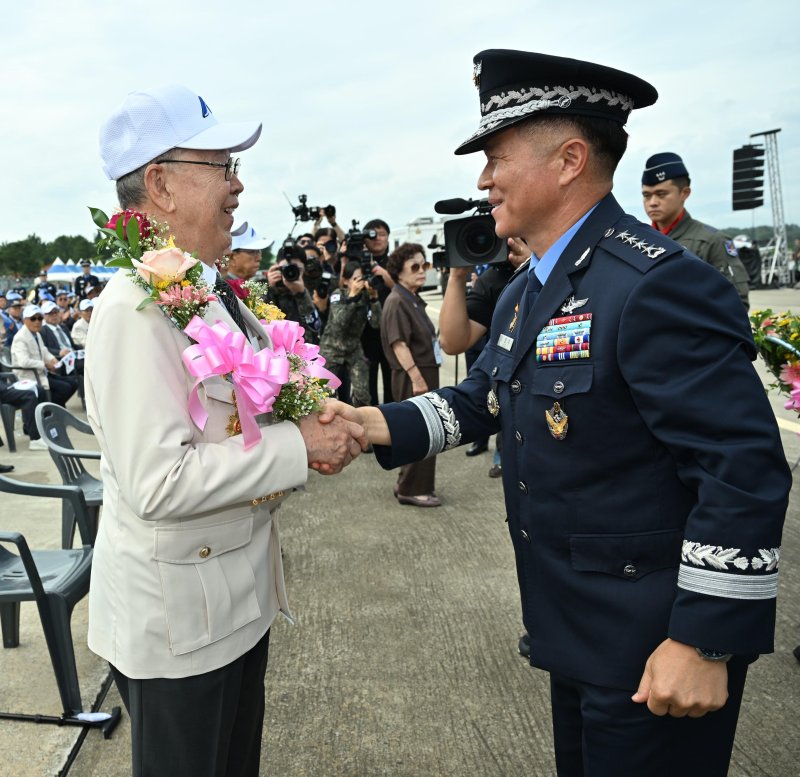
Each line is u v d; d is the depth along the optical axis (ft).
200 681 4.56
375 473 17.95
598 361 4.07
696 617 3.69
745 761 7.22
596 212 4.41
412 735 7.74
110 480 4.74
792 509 14.02
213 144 4.80
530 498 4.52
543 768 7.21
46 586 7.98
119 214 4.57
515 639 9.68
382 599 10.90
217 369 4.27
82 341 30.27
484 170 4.72
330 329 18.61
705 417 3.72
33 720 7.97
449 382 29.37
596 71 4.19
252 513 4.77
